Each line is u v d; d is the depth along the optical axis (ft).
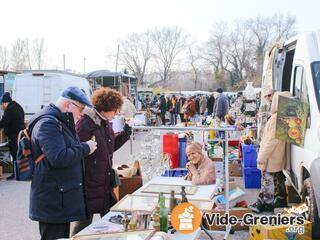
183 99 94.79
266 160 21.91
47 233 12.73
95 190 14.19
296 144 18.90
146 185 16.26
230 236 19.17
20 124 33.76
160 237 10.55
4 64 229.25
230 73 252.42
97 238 10.59
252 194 27.53
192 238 11.64
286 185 23.35
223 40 253.24
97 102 14.48
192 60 263.08
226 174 16.37
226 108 54.39
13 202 27.14
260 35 246.27
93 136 14.24
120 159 41.39
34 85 50.80
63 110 12.85
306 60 19.44
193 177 16.61
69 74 52.54
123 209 13.15
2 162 35.65
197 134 22.80
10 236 20.76
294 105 18.65
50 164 12.34
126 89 90.79
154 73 266.36
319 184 16.12
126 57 259.80
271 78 26.12
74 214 12.76
